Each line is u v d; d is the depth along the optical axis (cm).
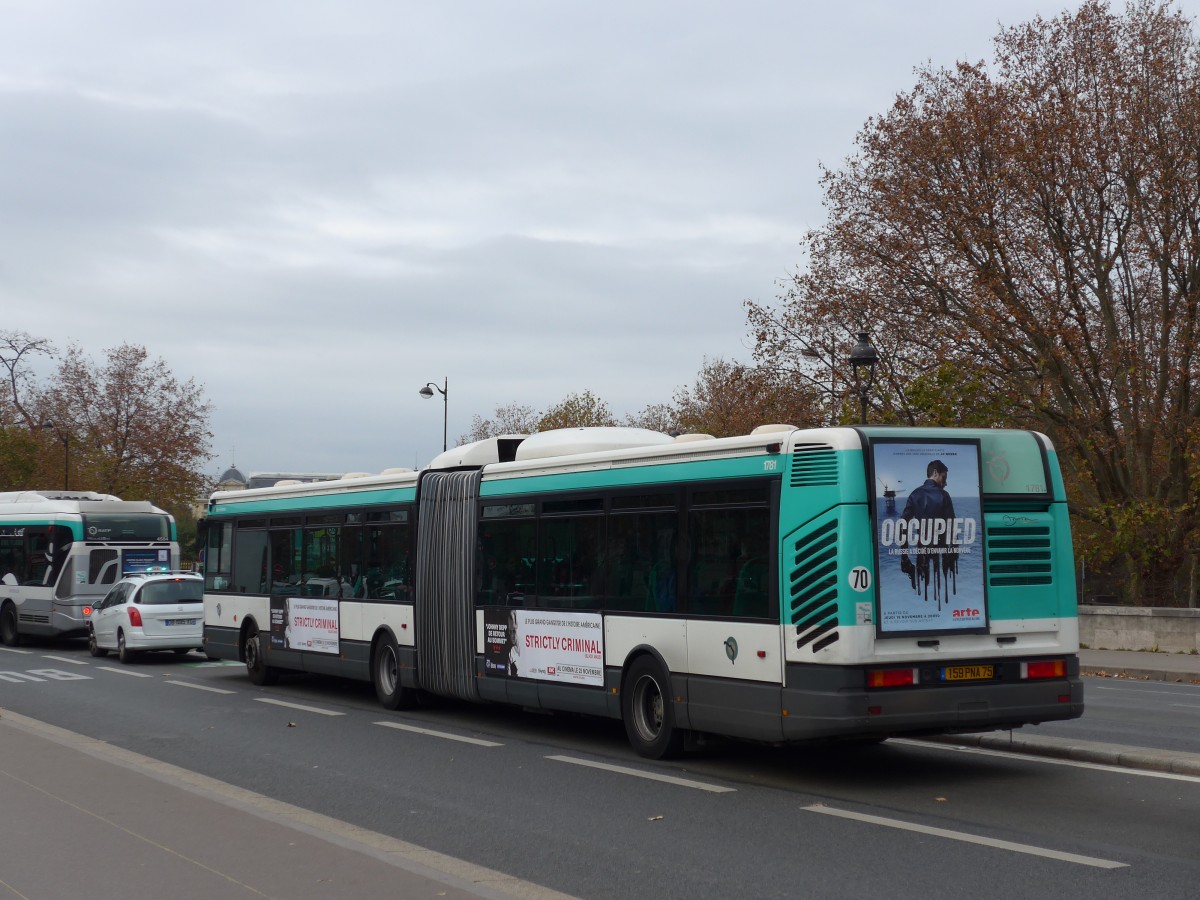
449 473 1636
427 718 1638
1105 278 3441
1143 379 3394
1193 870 770
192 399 6919
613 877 775
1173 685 2222
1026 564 1120
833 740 1069
